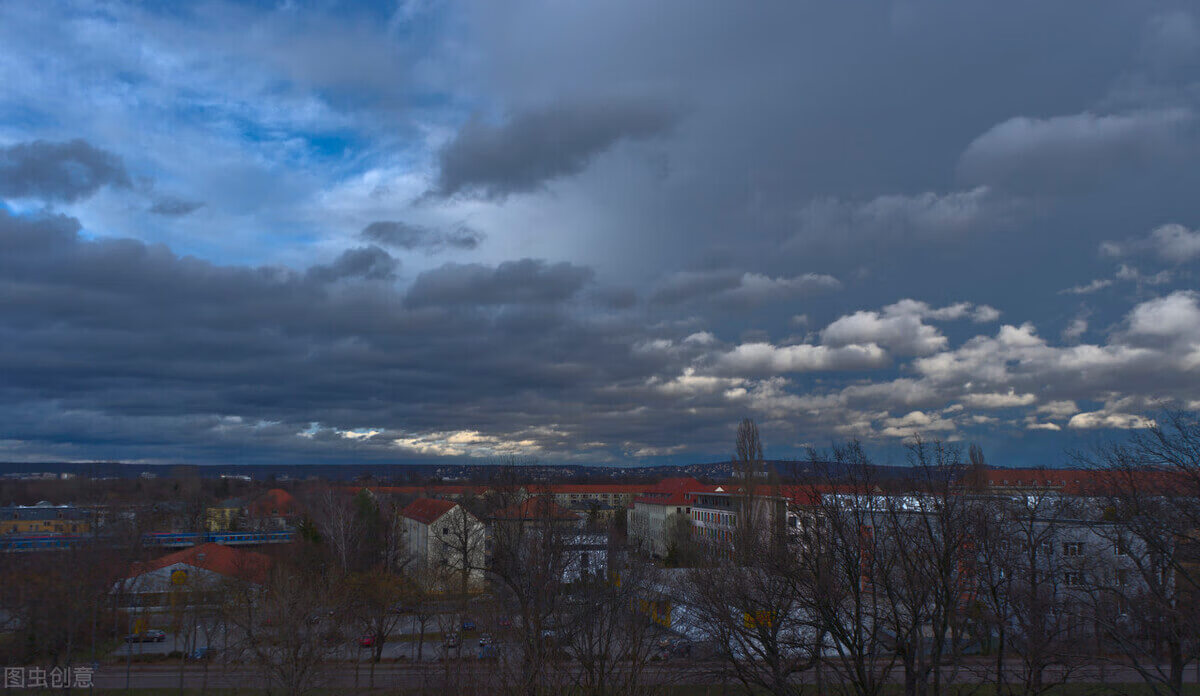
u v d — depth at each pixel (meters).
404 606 73.75
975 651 46.72
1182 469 30.42
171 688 57.56
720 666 38.91
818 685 36.53
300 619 52.66
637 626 46.03
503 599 49.47
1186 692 43.81
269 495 170.00
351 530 99.44
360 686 57.41
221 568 82.12
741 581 39.31
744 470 76.88
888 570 35.09
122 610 72.94
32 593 54.94
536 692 38.03
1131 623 31.66
